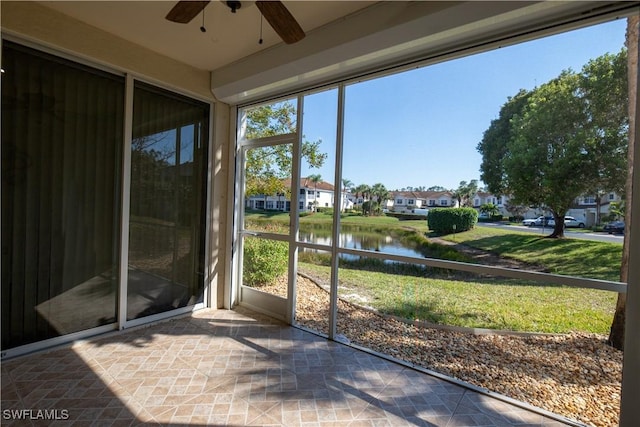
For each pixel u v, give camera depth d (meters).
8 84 2.31
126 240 2.96
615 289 1.80
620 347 2.18
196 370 2.38
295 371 2.42
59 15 2.45
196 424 1.81
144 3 2.31
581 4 1.83
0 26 2.19
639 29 1.67
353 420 1.89
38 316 2.53
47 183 2.52
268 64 2.96
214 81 3.47
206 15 2.42
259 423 1.84
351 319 3.36
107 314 2.92
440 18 2.06
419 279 3.02
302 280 3.73
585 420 1.97
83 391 2.07
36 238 2.48
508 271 2.20
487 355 2.60
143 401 2.00
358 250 2.91
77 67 2.63
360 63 2.62
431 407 2.04
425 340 2.89
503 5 1.88
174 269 3.39
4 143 2.31
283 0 2.25
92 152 2.75
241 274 3.92
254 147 3.75
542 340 2.43
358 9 2.36
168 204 3.31
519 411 2.02
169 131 3.27
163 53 3.08
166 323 3.26
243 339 2.96
